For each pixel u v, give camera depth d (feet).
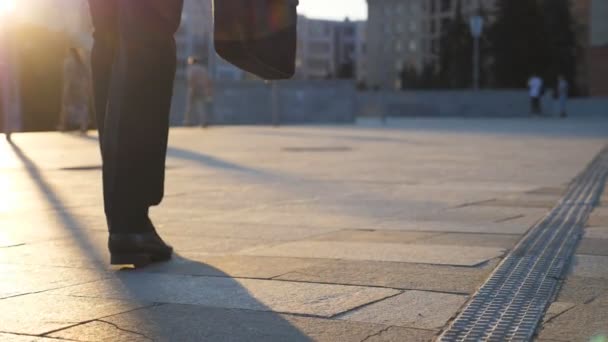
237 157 37.55
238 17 9.76
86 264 12.29
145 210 11.99
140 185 11.81
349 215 17.99
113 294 10.21
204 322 8.79
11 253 13.25
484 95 118.42
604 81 205.16
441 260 12.26
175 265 12.10
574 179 26.68
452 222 16.71
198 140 52.54
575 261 12.11
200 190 23.61
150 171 11.85
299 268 11.74
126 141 11.64
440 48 294.87
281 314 9.11
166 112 11.91
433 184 25.22
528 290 10.12
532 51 230.68
